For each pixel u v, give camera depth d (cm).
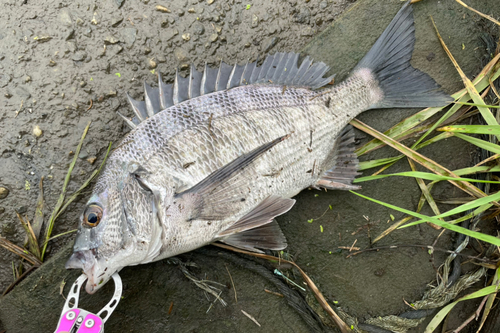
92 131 42
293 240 42
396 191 42
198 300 40
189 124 35
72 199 40
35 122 41
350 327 41
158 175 34
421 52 42
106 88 42
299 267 42
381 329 41
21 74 41
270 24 43
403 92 41
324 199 42
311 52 42
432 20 42
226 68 38
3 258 40
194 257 40
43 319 39
